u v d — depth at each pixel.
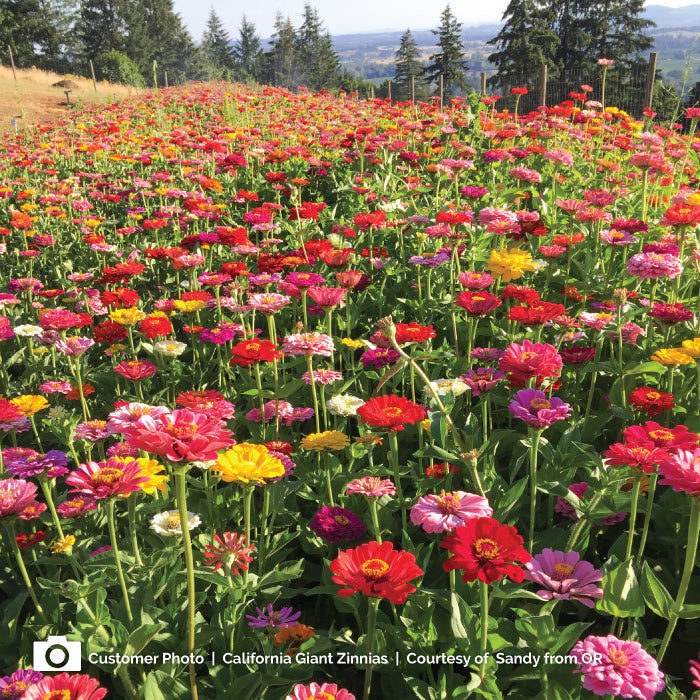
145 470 1.92
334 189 7.94
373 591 1.46
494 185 5.82
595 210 4.59
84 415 3.12
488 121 9.50
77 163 10.70
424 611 2.05
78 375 3.10
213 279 3.88
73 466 3.28
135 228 6.60
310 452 3.01
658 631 2.38
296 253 4.62
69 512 2.53
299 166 9.02
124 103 18.50
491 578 1.51
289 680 1.87
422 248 4.33
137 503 2.81
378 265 4.77
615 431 3.26
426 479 2.46
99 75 58.59
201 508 2.74
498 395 3.43
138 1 84.31
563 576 1.86
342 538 2.37
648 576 1.80
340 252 3.48
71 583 1.89
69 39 78.25
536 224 4.29
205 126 12.95
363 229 4.99
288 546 2.83
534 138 8.55
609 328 3.10
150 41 84.06
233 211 7.66
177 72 86.44
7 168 11.04
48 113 24.56
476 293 3.29
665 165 5.10
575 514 2.48
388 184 6.91
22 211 7.38
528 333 3.38
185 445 1.46
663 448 1.79
